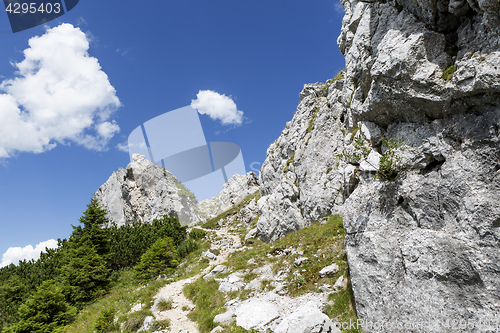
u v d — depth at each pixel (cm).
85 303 2181
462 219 733
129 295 1992
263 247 2441
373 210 977
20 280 2700
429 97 852
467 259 696
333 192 2188
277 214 2752
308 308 929
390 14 1112
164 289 1903
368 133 1177
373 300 862
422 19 941
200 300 1477
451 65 837
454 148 815
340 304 993
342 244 1443
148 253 2678
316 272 1285
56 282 2338
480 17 789
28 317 1817
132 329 1358
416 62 871
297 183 2656
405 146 954
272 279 1438
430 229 818
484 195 705
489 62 709
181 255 3069
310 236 1839
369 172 1079
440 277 737
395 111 1015
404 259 830
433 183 842
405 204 915
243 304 1245
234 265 1975
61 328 1745
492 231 672
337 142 2420
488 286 650
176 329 1244
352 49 1428
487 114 741
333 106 2580
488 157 726
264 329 974
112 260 3070
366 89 1253
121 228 4172
